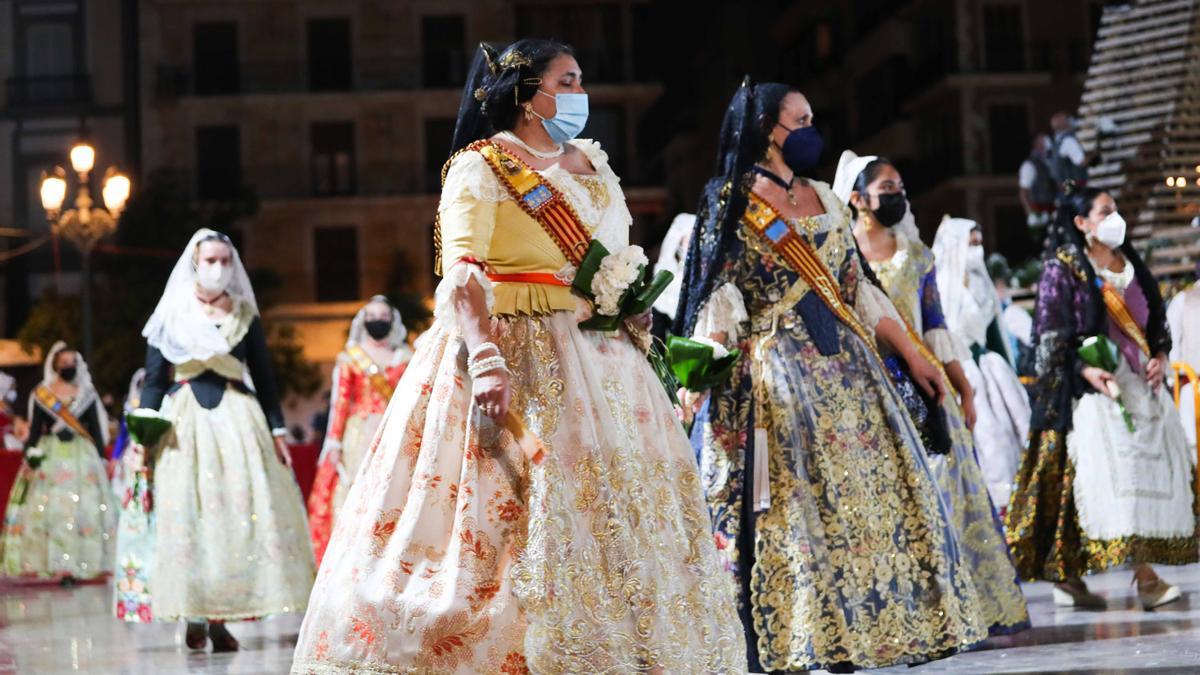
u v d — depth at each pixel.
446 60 50.22
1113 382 8.10
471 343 4.61
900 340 6.46
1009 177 45.44
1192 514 8.30
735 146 6.23
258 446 8.81
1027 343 13.17
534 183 4.84
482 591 4.51
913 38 48.56
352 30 49.75
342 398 12.07
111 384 39.81
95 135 48.25
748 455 5.96
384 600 4.51
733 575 5.88
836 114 53.09
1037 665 6.36
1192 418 10.81
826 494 5.92
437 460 4.66
